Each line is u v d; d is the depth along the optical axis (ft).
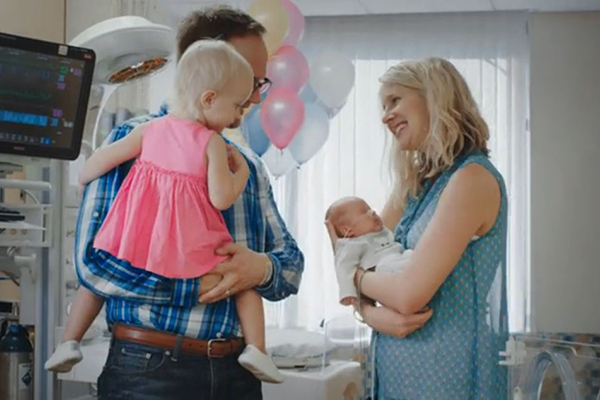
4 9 8.59
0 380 7.35
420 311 5.42
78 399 8.34
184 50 5.36
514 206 15.89
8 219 6.95
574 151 16.01
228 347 4.86
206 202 4.83
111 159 4.88
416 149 5.74
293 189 16.28
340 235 6.10
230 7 5.49
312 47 16.72
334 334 7.60
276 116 9.57
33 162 6.68
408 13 16.39
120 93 10.16
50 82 6.32
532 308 15.96
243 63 4.90
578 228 15.97
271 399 7.17
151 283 4.65
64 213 7.68
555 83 16.08
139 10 11.23
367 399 6.13
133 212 4.71
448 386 5.33
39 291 7.59
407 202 6.14
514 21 16.14
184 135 4.84
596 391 5.38
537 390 5.62
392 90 5.72
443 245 5.22
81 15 9.68
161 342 4.66
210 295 4.75
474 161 5.41
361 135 16.42
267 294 5.09
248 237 5.15
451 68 5.67
